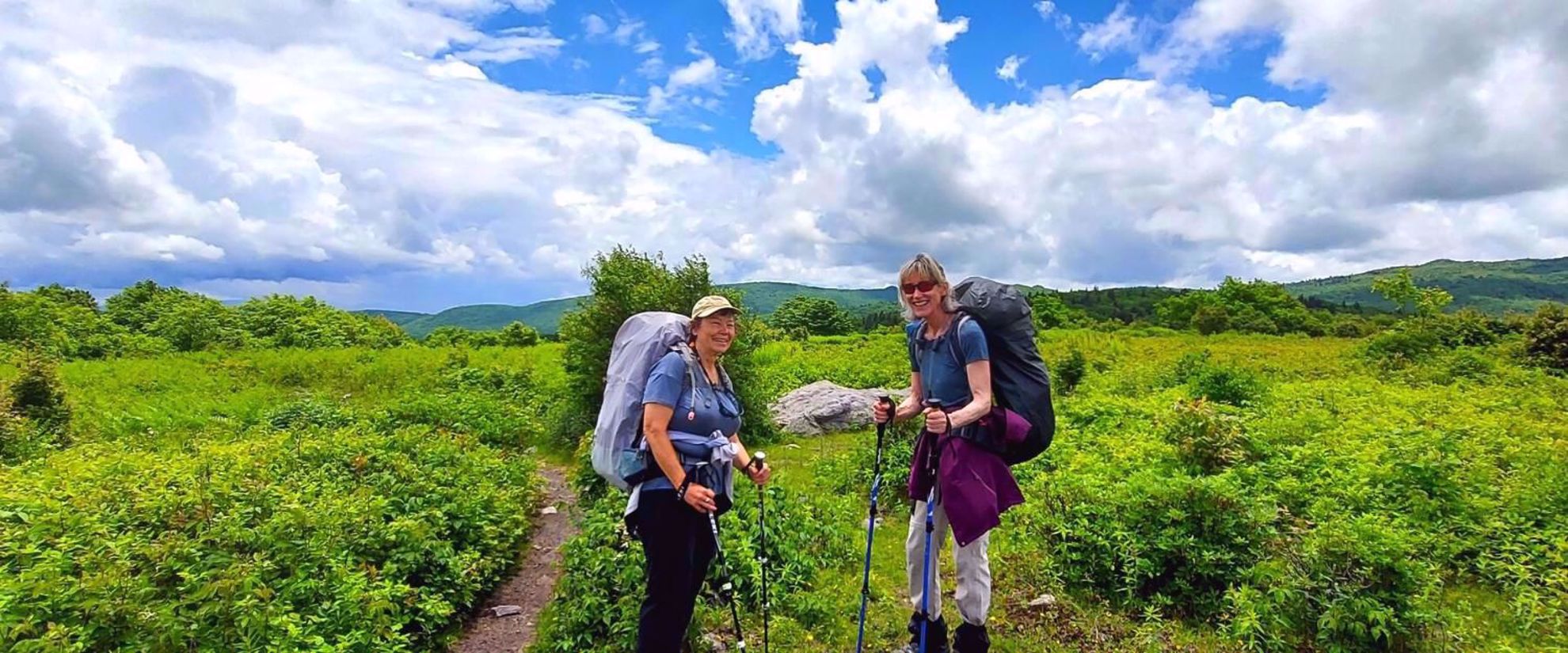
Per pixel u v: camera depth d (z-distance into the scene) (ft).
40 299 128.98
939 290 13.88
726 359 44.32
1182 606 17.83
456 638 18.56
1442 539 20.17
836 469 32.24
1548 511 21.86
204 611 13.60
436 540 20.61
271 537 17.15
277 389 72.43
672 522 12.46
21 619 12.56
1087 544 19.21
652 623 12.66
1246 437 25.85
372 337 152.25
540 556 25.00
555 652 16.74
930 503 13.84
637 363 12.69
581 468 27.63
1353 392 48.62
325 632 14.69
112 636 12.96
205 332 131.44
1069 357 60.90
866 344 105.50
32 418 42.50
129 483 21.48
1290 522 19.40
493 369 72.43
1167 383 55.77
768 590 17.80
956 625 17.24
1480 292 614.75
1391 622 15.12
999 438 13.48
